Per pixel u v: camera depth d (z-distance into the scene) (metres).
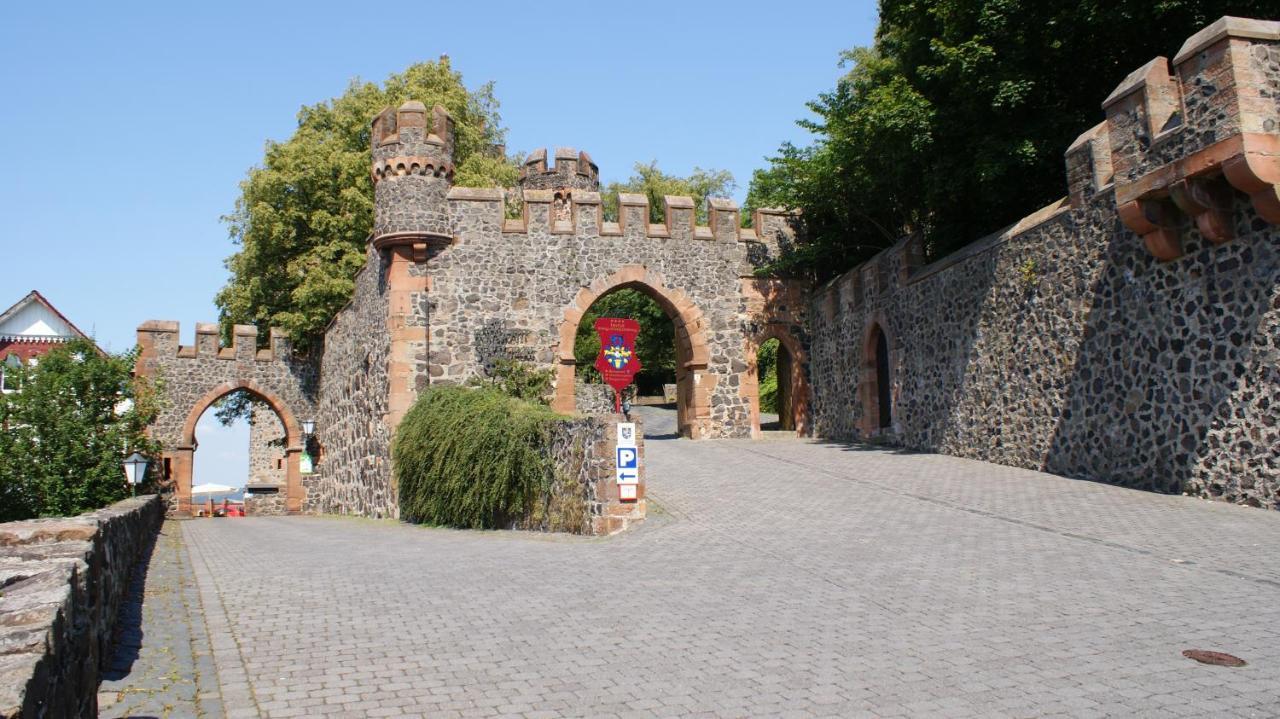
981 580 8.38
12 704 2.59
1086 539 10.04
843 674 5.76
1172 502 11.73
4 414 21.80
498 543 13.31
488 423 16.08
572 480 14.23
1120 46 16.70
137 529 12.12
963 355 17.83
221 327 37.25
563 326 23.22
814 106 24.66
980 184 18.23
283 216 31.84
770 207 26.86
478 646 6.64
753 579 8.91
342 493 26.78
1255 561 8.52
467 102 36.72
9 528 6.12
